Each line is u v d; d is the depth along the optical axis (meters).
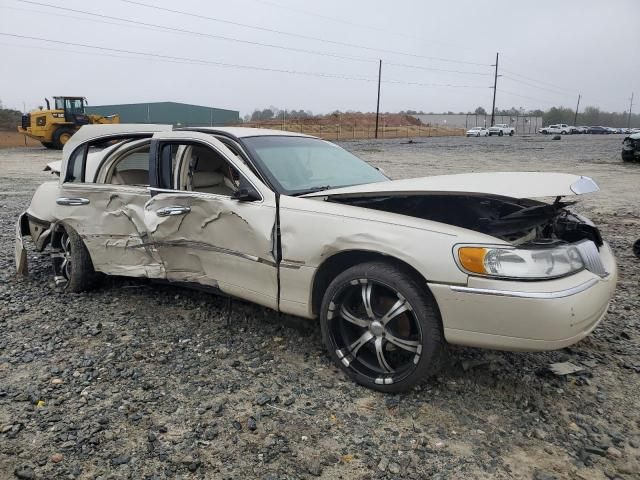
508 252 2.88
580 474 2.60
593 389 3.37
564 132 81.00
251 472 2.60
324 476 2.58
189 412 3.10
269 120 80.56
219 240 3.94
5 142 38.78
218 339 4.08
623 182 13.97
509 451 2.77
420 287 3.11
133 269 4.61
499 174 3.72
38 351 3.87
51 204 5.13
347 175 4.41
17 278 5.63
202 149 4.48
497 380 3.44
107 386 3.38
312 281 3.50
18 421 2.98
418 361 3.11
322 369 3.61
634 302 4.88
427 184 3.38
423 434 2.91
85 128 5.10
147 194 4.38
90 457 2.69
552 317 2.79
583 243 3.25
